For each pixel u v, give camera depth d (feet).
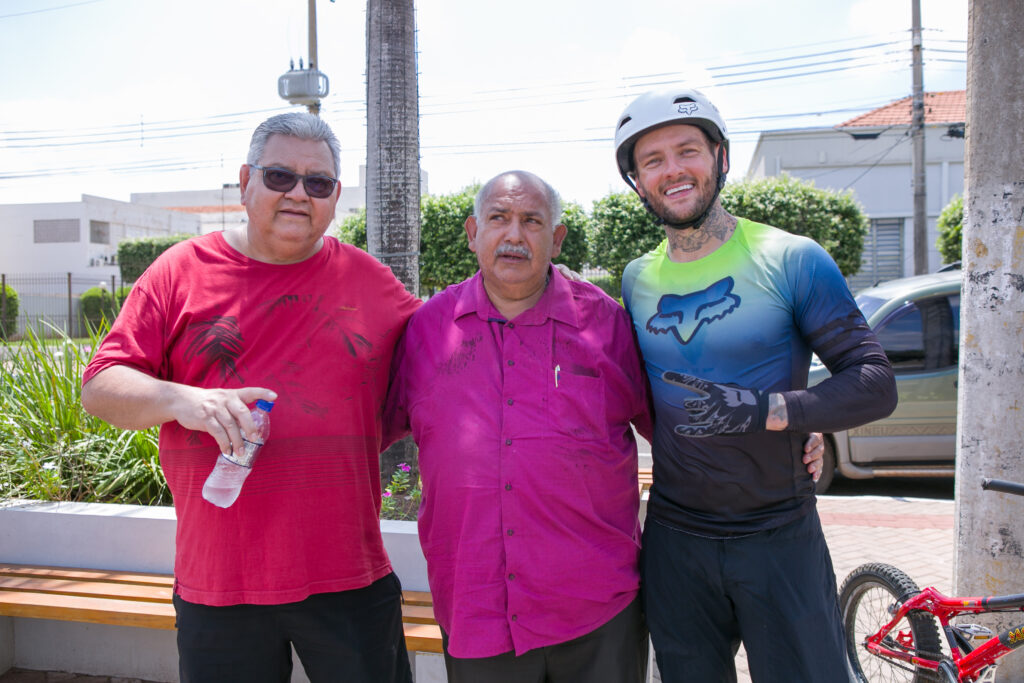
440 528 6.69
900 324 19.75
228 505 5.87
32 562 10.45
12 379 13.66
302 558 6.29
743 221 6.79
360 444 6.73
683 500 6.56
